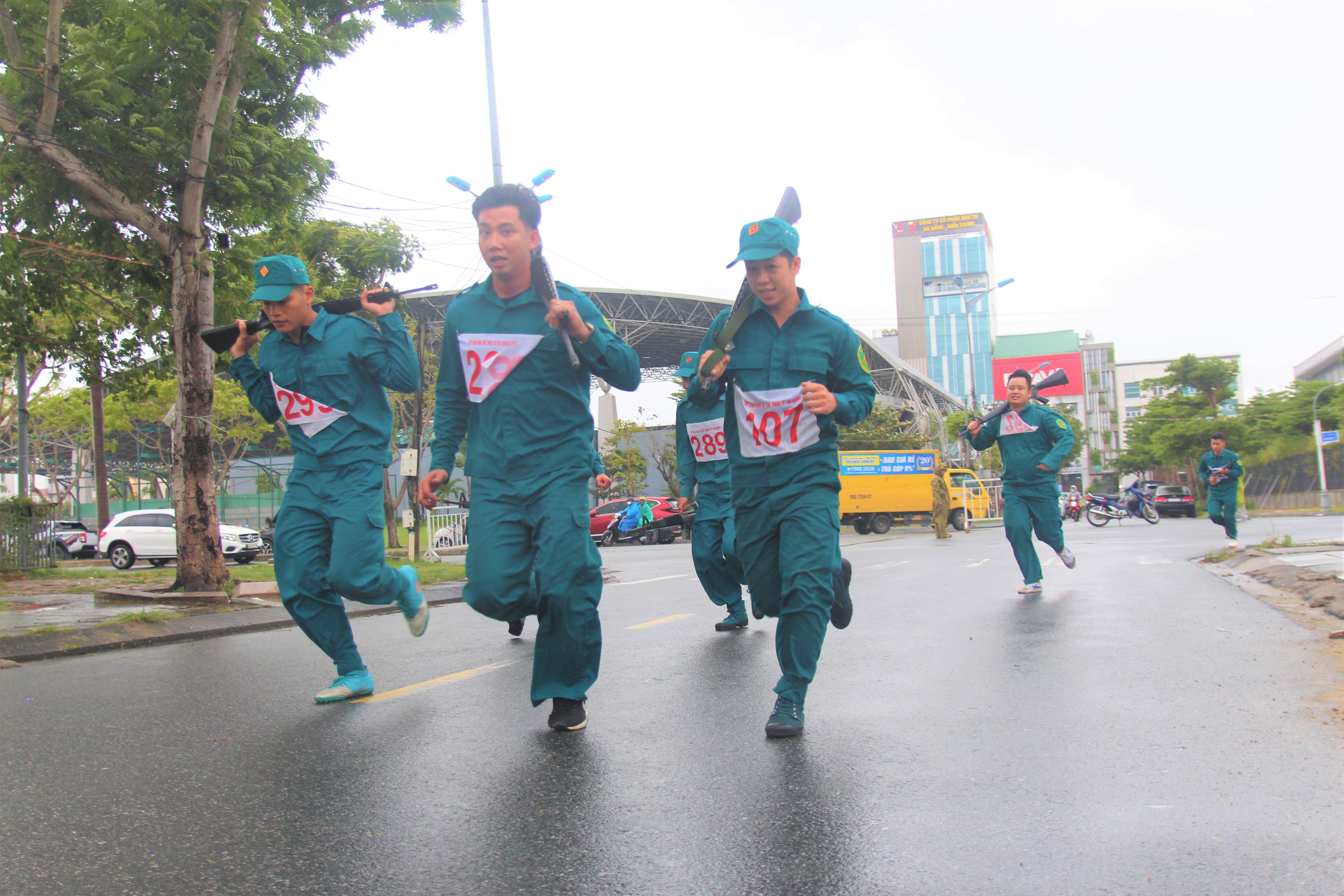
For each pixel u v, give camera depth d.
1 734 3.90
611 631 6.63
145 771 3.28
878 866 2.31
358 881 2.31
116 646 7.11
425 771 3.21
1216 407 51.19
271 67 11.43
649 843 2.50
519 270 3.69
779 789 2.92
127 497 58.69
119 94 10.05
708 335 3.89
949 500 24.94
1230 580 8.62
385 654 5.96
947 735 3.47
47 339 14.29
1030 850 2.38
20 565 16.92
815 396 3.44
